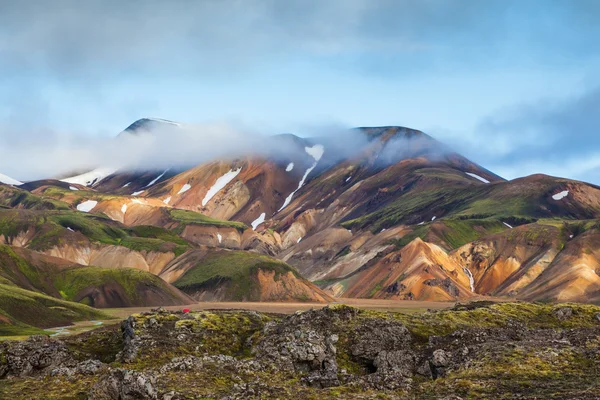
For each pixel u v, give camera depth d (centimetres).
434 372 9688
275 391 7900
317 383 8856
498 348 9550
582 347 9425
